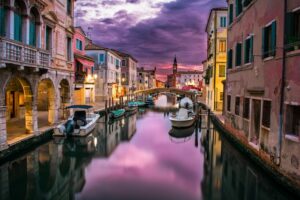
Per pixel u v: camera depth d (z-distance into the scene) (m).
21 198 9.03
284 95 9.17
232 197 9.28
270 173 9.95
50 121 17.84
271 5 10.55
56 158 13.66
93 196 9.23
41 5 15.06
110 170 12.20
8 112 18.97
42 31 15.59
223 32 29.88
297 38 8.87
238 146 14.81
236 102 15.97
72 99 21.58
